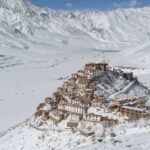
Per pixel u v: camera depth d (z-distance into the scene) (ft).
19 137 577.02
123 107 560.20
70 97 625.00
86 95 615.57
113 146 385.91
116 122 525.75
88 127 529.86
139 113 544.21
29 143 544.21
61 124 562.66
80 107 583.99
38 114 617.21
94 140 474.08
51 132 551.18
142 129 468.75
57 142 513.86
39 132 565.53
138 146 364.58
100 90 647.97
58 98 650.84
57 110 603.26
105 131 498.28
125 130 483.10
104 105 586.45
